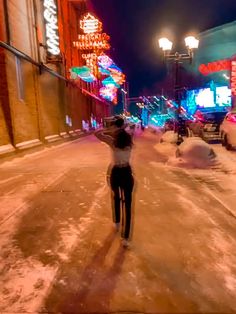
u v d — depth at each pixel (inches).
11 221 196.7
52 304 107.8
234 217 196.5
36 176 348.2
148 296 111.7
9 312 103.6
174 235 168.4
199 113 783.1
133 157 473.4
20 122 566.3
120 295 112.5
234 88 990.4
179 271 129.6
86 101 1411.2
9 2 542.6
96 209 218.4
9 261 141.3
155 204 225.9
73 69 1017.5
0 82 495.2
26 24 635.5
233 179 310.3
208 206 219.9
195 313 101.9
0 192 275.6
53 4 754.2
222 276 125.2
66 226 185.8
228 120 534.9
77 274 128.3
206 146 388.8
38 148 630.5
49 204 233.5
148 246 154.9
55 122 839.1
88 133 1380.4
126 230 157.4
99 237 167.8
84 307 105.7
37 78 678.5
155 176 328.2
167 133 637.9
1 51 501.0
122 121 164.7
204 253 146.3
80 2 1205.1
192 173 343.9
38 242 162.6
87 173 358.0
